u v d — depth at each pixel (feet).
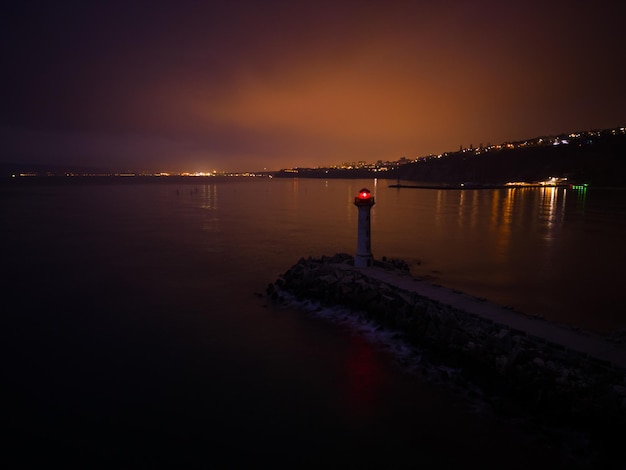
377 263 63.52
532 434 26.94
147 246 95.30
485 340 36.60
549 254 85.51
